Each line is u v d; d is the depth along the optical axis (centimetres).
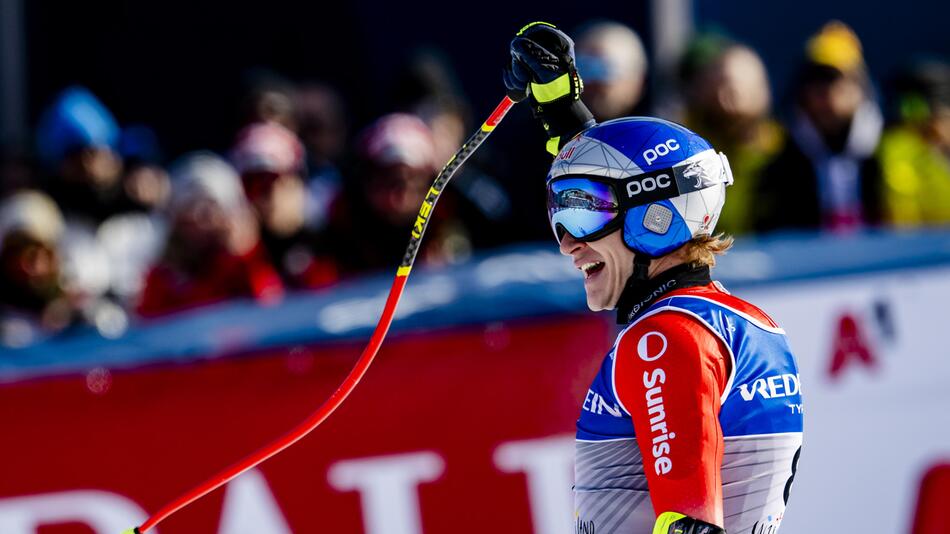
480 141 880
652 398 738
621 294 824
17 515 1399
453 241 1739
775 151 1717
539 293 1407
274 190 1728
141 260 1997
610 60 1661
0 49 2634
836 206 1688
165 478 1395
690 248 809
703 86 1698
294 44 2527
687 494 710
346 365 1402
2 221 1769
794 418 789
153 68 2597
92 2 2611
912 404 1374
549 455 1378
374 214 1703
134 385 1407
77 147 1977
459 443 1384
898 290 1382
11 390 1407
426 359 1396
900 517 1369
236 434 1396
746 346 768
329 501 1386
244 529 1391
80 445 1402
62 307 1792
